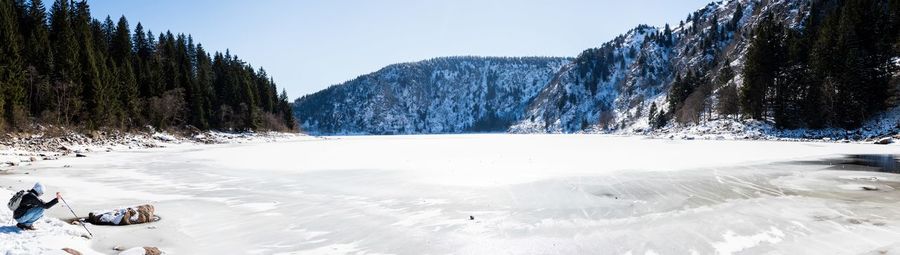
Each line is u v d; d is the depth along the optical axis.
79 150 42.25
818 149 36.00
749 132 67.44
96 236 10.01
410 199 14.73
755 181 18.09
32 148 38.47
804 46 68.88
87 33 77.50
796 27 118.62
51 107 55.88
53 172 23.45
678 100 110.75
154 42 103.50
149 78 78.94
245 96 106.81
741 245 9.21
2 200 12.30
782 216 11.71
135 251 8.16
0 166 26.02
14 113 47.38
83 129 56.31
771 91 70.62
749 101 73.25
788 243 9.31
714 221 11.24
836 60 61.34
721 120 78.81
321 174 22.09
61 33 69.56
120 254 8.07
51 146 41.12
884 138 44.59
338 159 31.58
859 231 10.16
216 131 92.06
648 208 13.00
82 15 82.12
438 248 9.26
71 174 22.59
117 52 86.38
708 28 184.00
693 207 13.04
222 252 9.04
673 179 18.83
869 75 59.31
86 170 24.52
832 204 13.24
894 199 13.98
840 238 9.62
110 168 25.62
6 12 57.75
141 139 60.94
